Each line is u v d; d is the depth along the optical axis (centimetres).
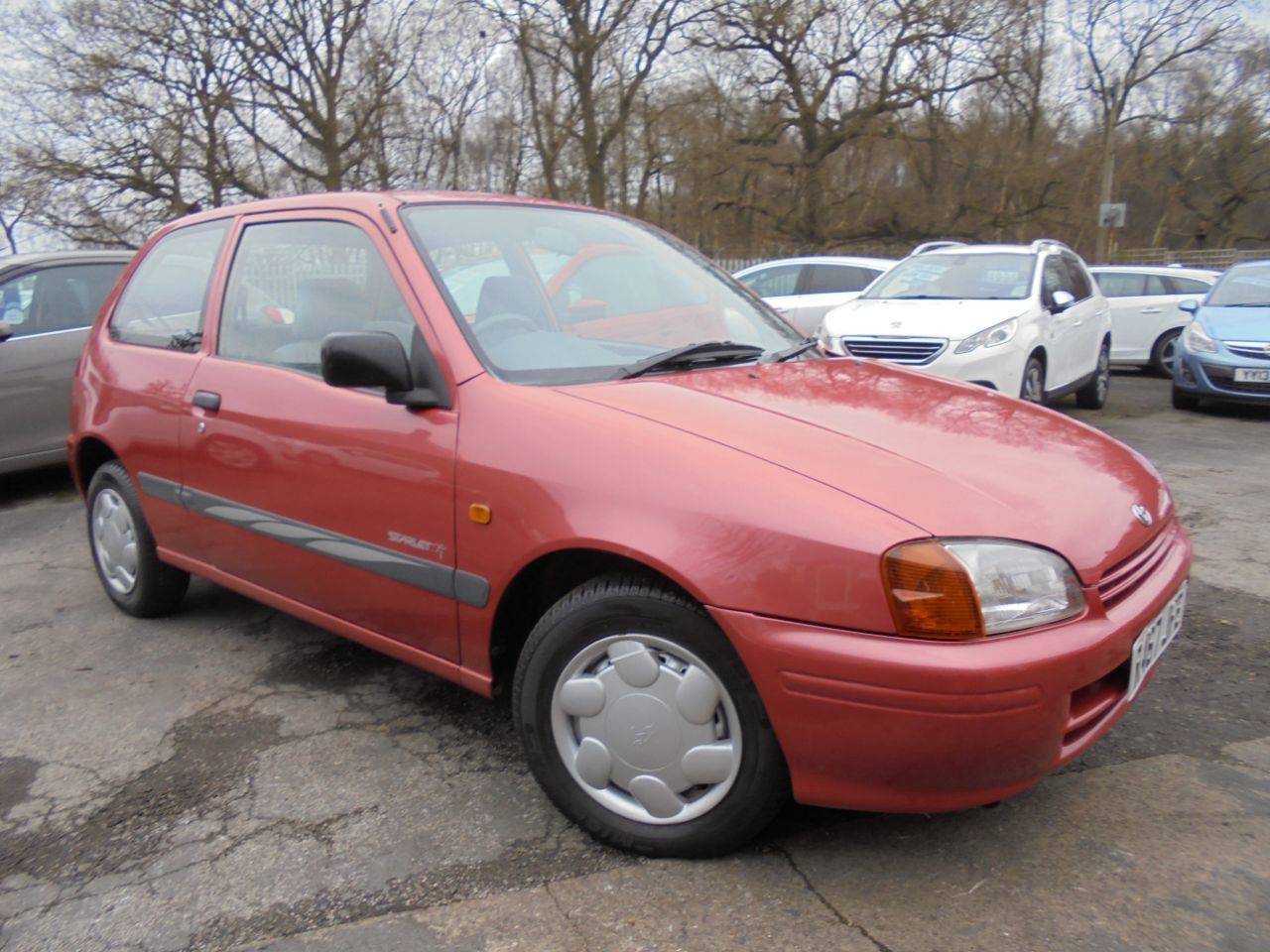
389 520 294
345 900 244
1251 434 905
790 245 2817
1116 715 244
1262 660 377
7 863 264
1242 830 265
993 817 272
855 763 223
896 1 2686
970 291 881
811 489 231
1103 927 228
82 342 691
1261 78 3734
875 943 224
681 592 241
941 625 215
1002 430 283
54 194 2420
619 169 2744
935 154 2859
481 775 301
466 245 326
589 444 254
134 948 230
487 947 226
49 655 401
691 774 245
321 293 333
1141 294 1485
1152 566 265
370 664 385
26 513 651
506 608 275
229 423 348
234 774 304
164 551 404
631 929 230
